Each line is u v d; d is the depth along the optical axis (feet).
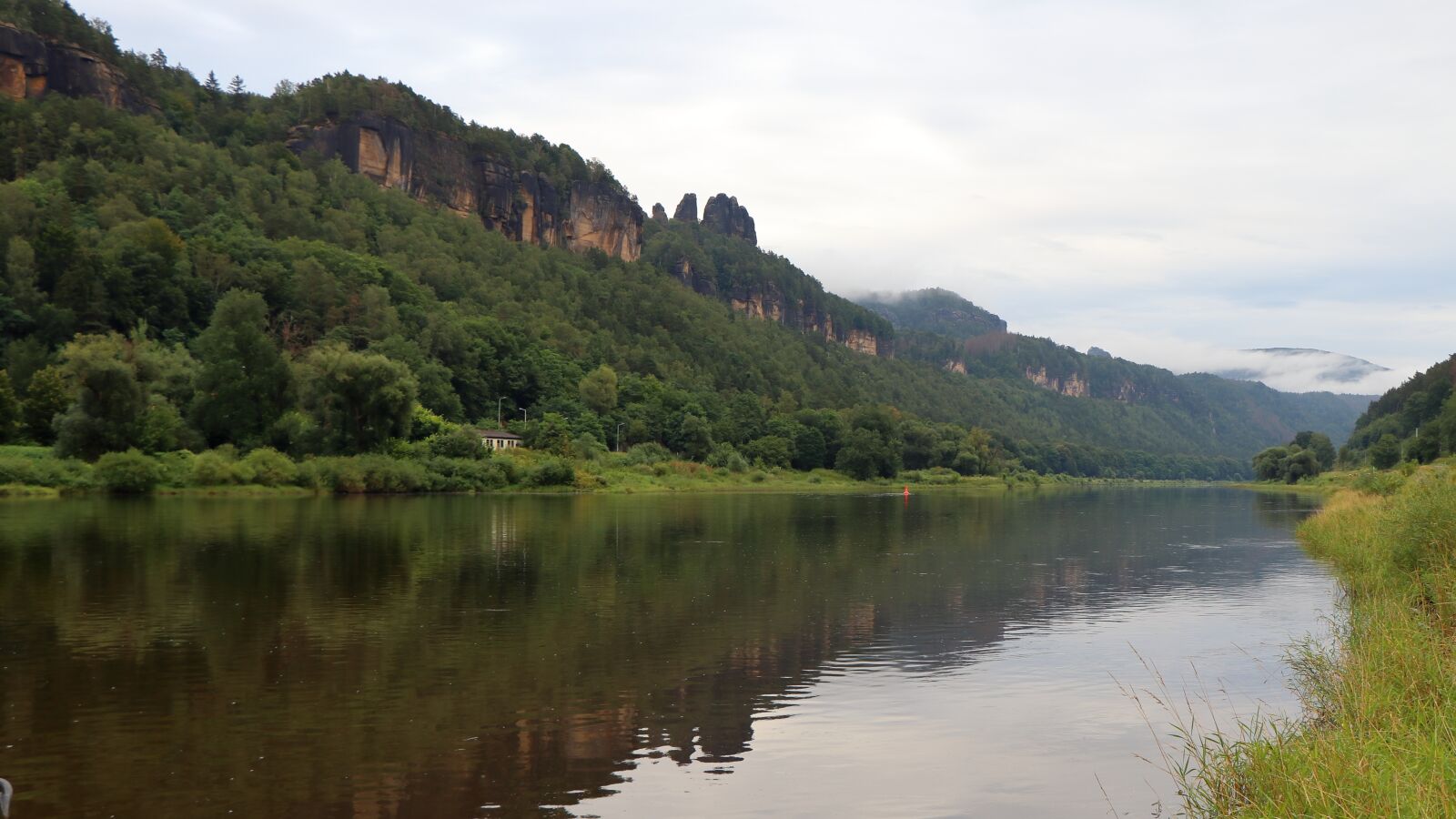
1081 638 83.82
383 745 52.60
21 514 190.60
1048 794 46.57
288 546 143.13
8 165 595.06
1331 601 105.19
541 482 370.12
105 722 56.18
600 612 92.73
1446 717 41.78
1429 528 82.48
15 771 48.14
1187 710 60.90
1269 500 430.20
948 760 51.47
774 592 108.06
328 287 554.87
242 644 76.64
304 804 44.16
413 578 113.29
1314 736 43.19
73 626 82.94
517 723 57.11
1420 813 30.81
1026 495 481.87
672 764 50.37
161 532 159.02
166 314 469.16
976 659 75.31
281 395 341.21
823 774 49.19
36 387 315.99
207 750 51.44
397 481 317.42
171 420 302.04
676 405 612.70
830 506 307.58
